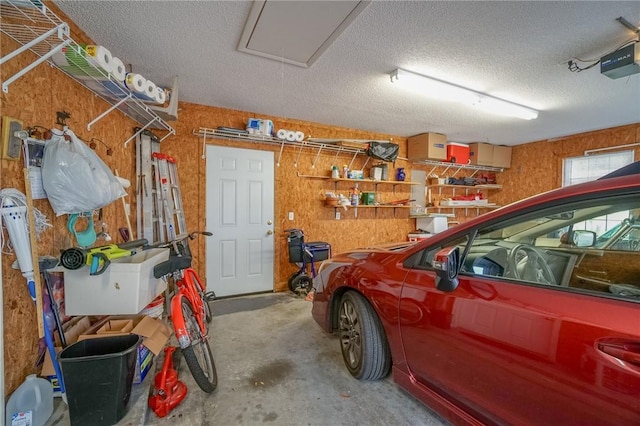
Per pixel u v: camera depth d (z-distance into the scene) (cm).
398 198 538
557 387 99
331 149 461
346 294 212
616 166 461
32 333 158
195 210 373
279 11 189
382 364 188
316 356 235
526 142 570
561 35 214
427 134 498
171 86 303
